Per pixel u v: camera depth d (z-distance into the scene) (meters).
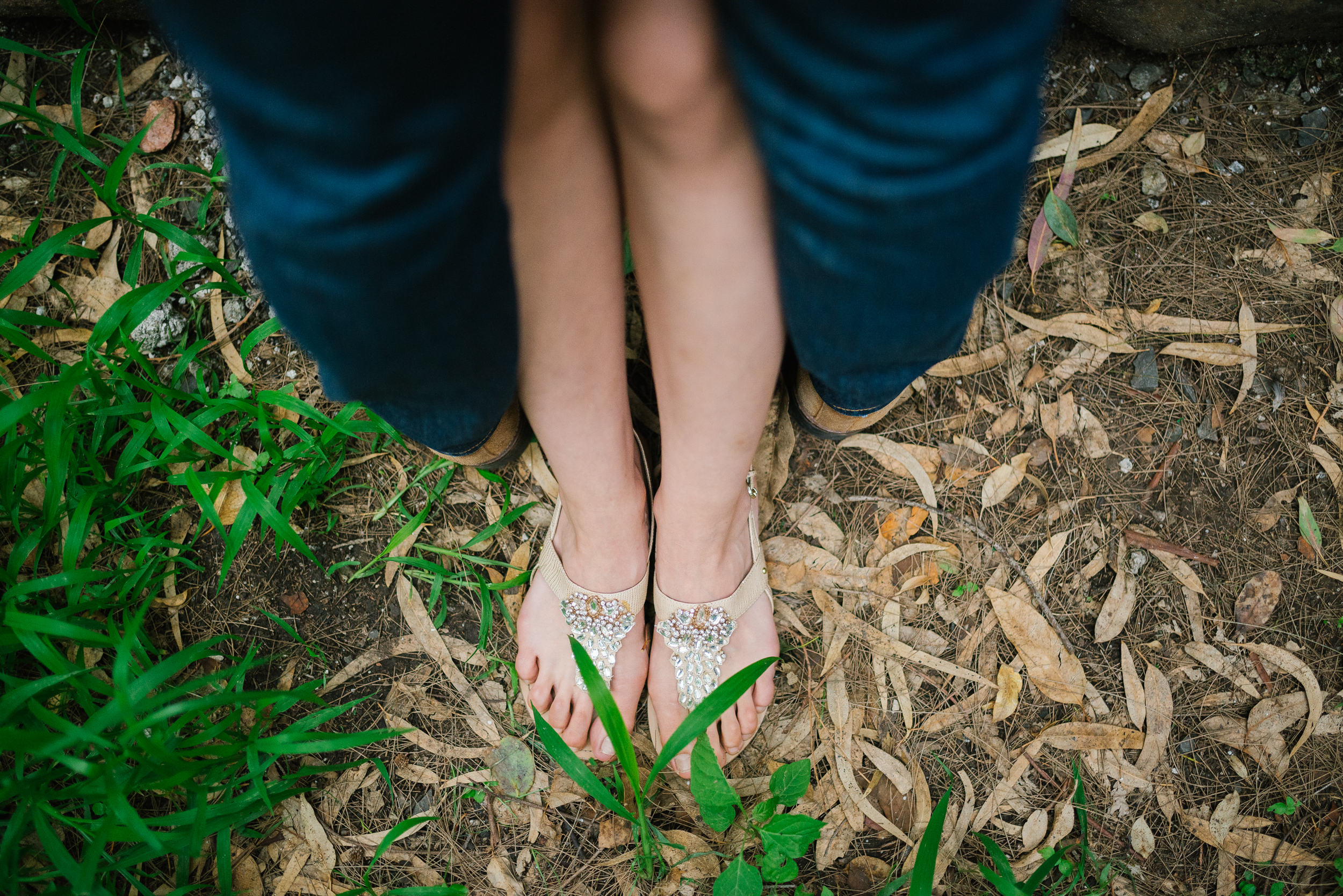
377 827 0.80
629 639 0.78
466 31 0.44
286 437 0.83
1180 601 0.83
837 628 0.83
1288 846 0.80
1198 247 0.85
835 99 0.48
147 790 0.77
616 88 0.55
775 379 0.65
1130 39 0.86
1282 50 0.86
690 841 0.80
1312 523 0.83
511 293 0.59
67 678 0.71
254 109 0.44
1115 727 0.81
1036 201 0.86
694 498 0.70
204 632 0.82
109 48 0.86
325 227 0.49
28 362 0.83
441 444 0.71
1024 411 0.85
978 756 0.81
